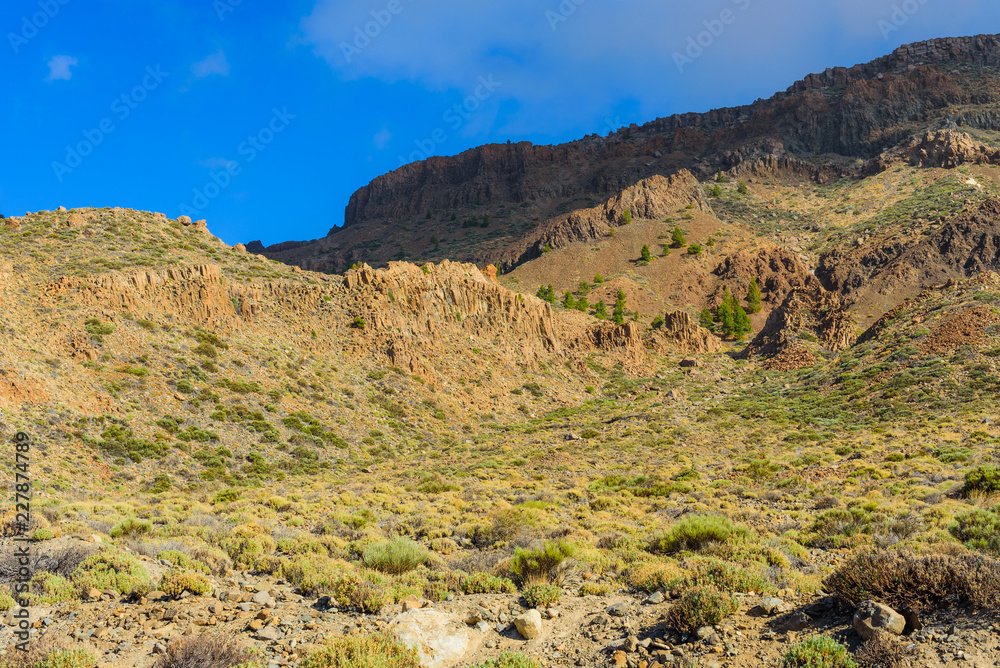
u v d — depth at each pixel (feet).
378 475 159.02
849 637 27.37
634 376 342.44
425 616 35.45
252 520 77.36
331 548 60.85
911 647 25.04
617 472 143.64
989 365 198.18
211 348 208.54
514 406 278.87
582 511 87.20
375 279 299.79
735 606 32.14
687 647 29.35
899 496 80.48
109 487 123.65
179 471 145.89
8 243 233.35
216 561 49.83
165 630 33.94
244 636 33.65
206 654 29.22
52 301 192.75
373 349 265.95
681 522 59.06
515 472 146.92
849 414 200.54
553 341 346.95
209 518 75.10
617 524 74.02
